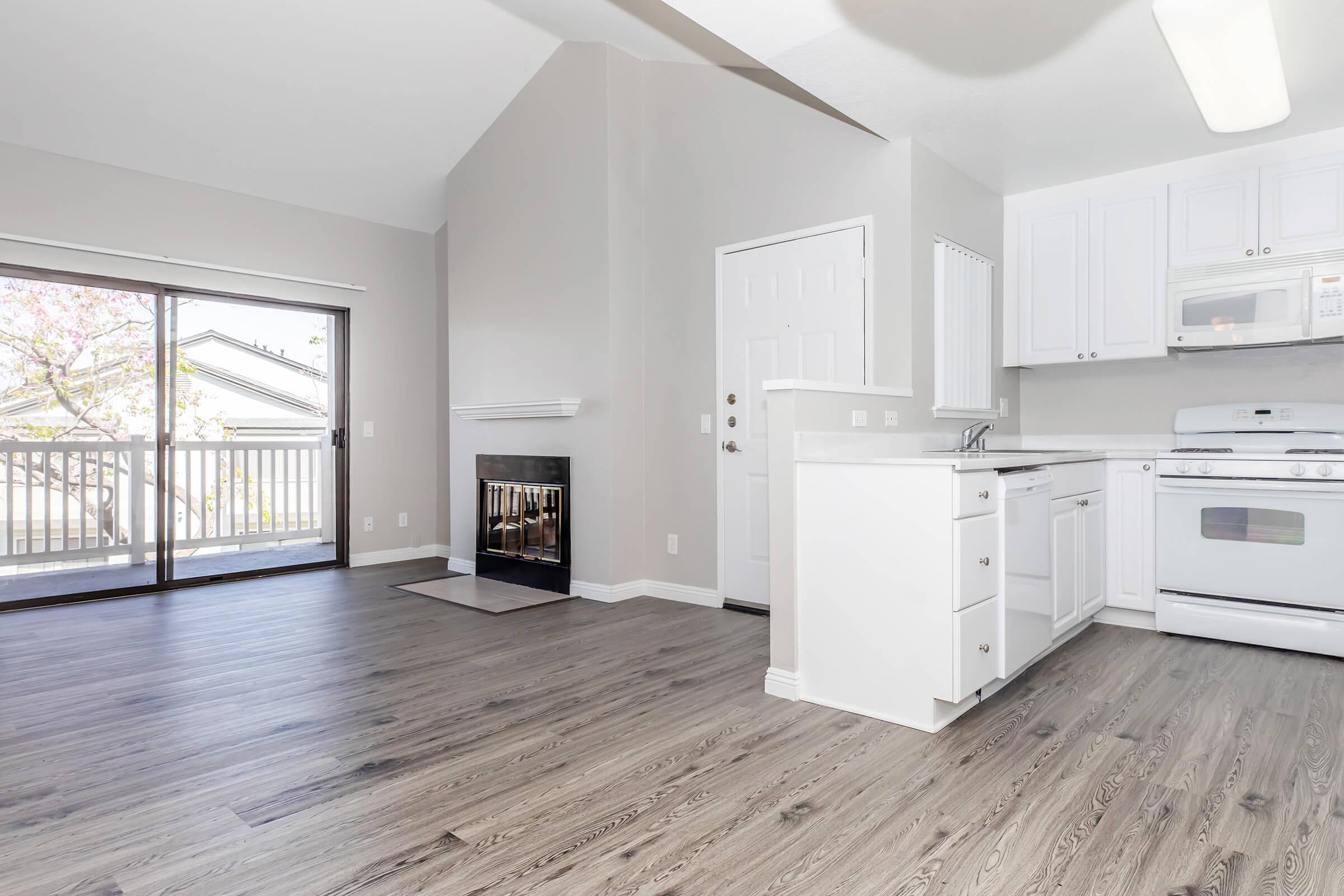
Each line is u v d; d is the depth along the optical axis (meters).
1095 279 3.83
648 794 1.90
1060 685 2.72
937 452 3.50
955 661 2.27
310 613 3.97
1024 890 1.48
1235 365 3.65
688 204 4.20
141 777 2.02
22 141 4.06
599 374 4.27
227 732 2.33
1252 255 3.38
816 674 2.60
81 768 2.08
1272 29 2.12
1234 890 1.47
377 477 5.61
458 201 5.30
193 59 3.93
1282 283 3.25
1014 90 2.88
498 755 2.15
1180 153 3.54
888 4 2.32
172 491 4.66
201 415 4.81
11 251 4.04
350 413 5.46
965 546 2.30
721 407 4.04
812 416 2.73
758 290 3.89
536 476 4.61
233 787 1.96
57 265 4.19
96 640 3.44
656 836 1.70
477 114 4.90
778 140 3.81
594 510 4.30
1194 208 3.53
